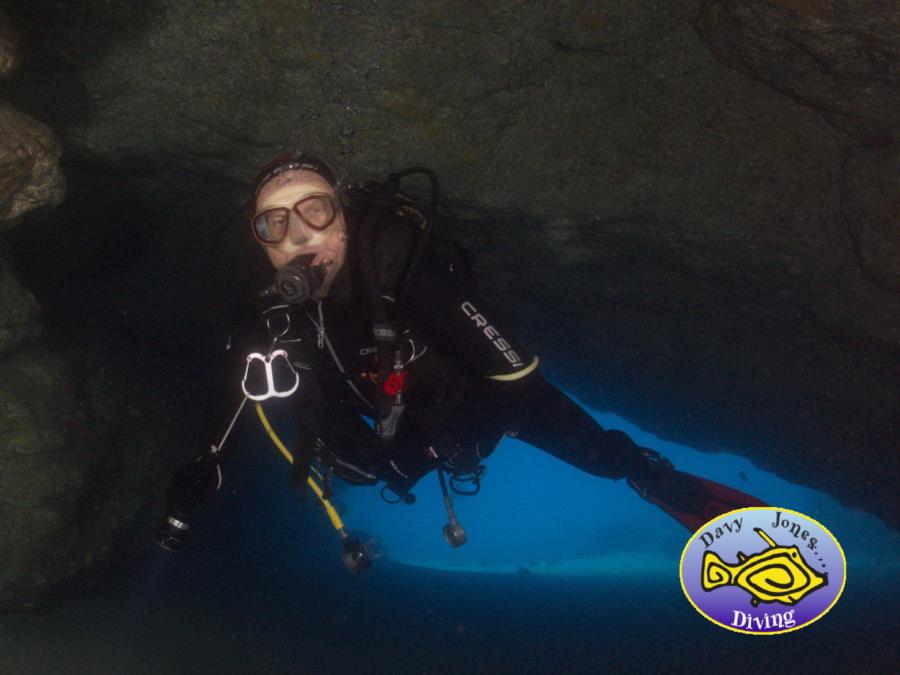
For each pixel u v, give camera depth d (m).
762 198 2.20
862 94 1.75
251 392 1.43
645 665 2.82
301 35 1.91
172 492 1.45
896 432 3.08
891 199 1.97
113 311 3.34
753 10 1.62
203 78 2.03
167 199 2.72
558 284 3.06
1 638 2.34
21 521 2.21
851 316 2.53
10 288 2.08
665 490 1.67
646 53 1.97
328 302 1.39
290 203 1.30
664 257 2.62
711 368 3.28
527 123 2.16
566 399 1.62
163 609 3.00
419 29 1.89
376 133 2.16
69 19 1.85
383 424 1.42
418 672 2.72
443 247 1.55
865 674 2.72
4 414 2.16
